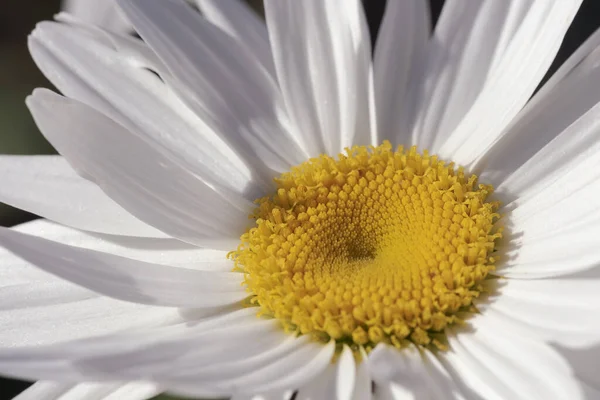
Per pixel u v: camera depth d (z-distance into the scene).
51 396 0.15
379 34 0.17
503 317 0.15
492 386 0.14
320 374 0.15
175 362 0.14
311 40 0.16
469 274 0.15
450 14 0.16
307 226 0.16
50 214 0.16
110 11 0.18
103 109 0.16
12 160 0.16
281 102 0.17
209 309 0.15
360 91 0.16
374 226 0.16
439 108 0.16
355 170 0.16
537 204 0.15
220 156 0.16
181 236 0.16
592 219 0.15
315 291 0.15
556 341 0.14
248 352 0.15
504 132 0.16
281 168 0.17
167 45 0.16
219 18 0.17
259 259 0.16
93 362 0.13
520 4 0.16
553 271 0.15
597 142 0.15
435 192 0.16
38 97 0.15
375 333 0.15
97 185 0.16
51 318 0.15
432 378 0.14
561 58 0.18
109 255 0.15
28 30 0.20
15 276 0.16
